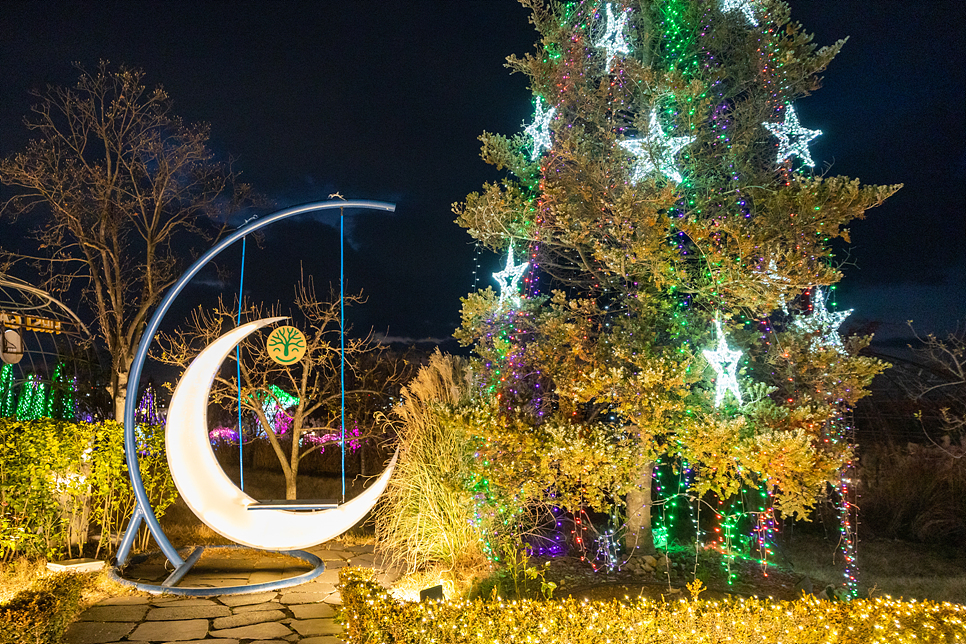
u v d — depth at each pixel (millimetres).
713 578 6660
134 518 7121
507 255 7602
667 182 6422
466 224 7371
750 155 7129
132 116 10734
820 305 6402
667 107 6953
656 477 7895
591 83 7359
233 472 16469
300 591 6438
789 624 4641
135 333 10867
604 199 6504
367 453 13547
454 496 6973
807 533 9055
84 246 10492
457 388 7711
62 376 12586
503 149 7551
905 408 9453
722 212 6891
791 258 5555
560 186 6824
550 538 7559
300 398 11008
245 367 10859
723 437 5672
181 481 6617
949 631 4656
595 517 9281
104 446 7613
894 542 8430
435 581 6387
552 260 7941
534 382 7230
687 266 6840
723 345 5949
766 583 6547
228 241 7188
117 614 5629
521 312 7254
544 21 7281
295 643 4938
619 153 6773
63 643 4914
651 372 5898
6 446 6992
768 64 6676
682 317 6922
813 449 5469
